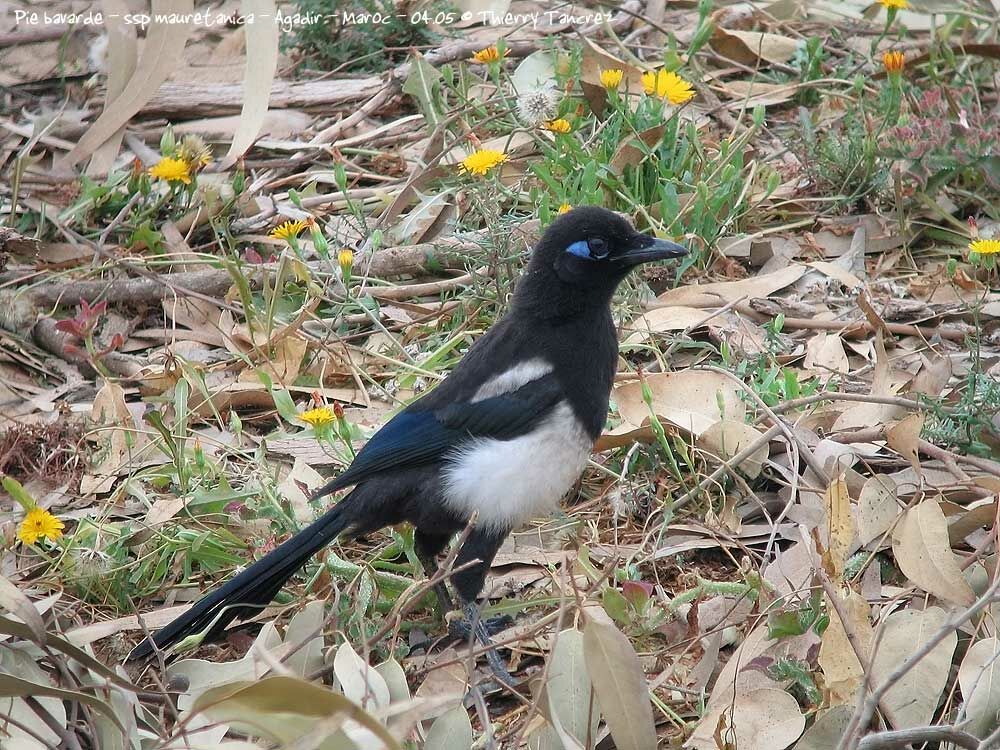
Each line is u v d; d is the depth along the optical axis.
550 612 9.07
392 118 14.98
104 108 14.14
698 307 11.86
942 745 7.24
